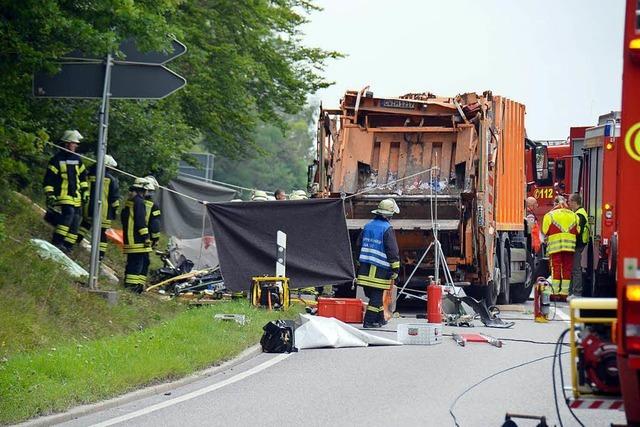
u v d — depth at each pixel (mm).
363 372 26781
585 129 57344
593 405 15312
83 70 34031
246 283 40688
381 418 20625
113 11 32312
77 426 19781
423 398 22938
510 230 49031
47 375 23234
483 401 22594
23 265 32719
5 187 40844
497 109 46094
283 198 49156
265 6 60969
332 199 40969
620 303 14203
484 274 44312
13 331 27141
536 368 27453
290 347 30766
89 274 35375
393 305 41062
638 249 14555
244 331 32344
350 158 44812
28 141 33656
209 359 27453
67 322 30594
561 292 45781
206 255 50656
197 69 56156
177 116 54219
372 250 37031
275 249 40781
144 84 34344
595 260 45906
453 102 44625
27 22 30938
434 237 42688
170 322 32281
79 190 38781
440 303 38438
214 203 40812
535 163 54406
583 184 49875
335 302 38188
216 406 22000
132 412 21312
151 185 39781
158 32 32969
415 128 44438
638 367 14031
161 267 47250
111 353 26094
